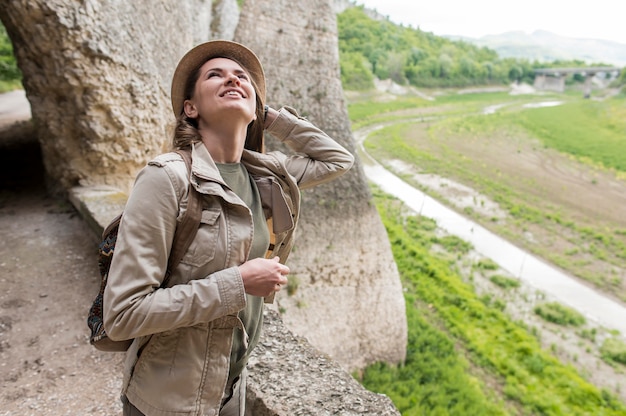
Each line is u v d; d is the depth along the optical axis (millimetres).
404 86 55719
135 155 5859
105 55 5004
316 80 9703
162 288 1201
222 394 1354
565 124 39844
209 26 10000
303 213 9281
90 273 4273
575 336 13656
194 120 1459
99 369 3186
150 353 1280
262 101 1668
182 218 1198
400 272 16609
